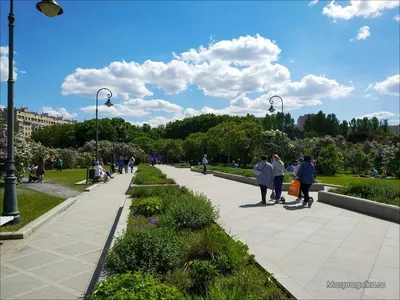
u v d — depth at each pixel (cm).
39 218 885
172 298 280
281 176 1191
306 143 4394
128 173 3494
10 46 854
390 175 2942
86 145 5934
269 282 395
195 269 401
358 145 5275
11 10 853
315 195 1422
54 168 4169
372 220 889
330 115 10981
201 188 1731
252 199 1294
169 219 673
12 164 836
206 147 6184
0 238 706
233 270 417
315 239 695
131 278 298
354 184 1157
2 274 511
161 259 439
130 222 719
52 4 811
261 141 4538
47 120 15625
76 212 1057
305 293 375
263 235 728
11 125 842
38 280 488
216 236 488
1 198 1295
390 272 503
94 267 543
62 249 644
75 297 430
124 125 9281
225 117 9325
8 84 845
